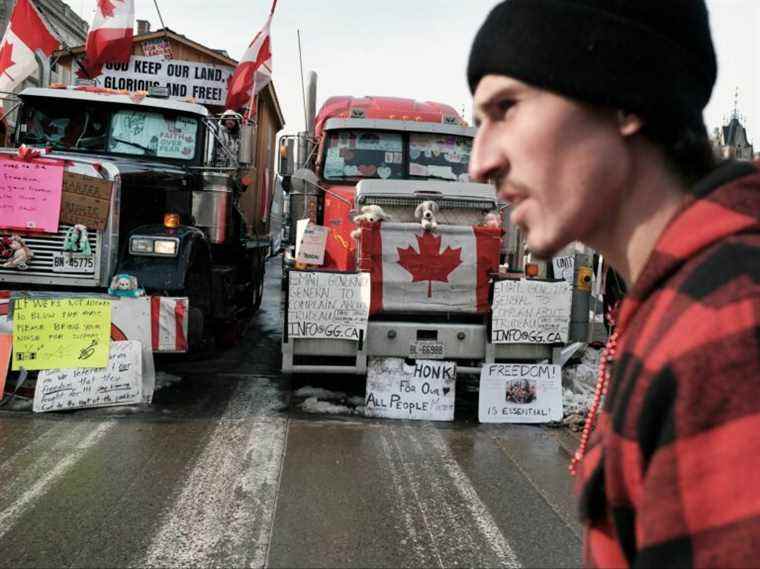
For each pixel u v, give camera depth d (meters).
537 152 0.73
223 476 4.13
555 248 0.75
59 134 7.65
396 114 7.82
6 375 5.38
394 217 6.20
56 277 5.91
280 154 7.88
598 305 7.01
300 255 6.28
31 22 10.16
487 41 0.75
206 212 7.78
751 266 0.61
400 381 5.70
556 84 0.69
